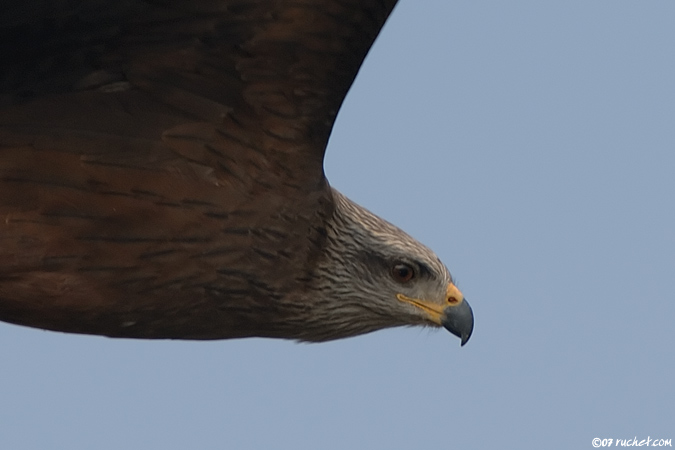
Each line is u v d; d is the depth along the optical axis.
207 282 13.25
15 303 13.04
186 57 12.73
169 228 13.04
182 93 12.95
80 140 12.91
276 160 13.23
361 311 14.63
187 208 13.07
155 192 13.02
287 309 13.89
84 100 12.93
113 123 12.98
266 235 13.38
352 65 12.80
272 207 13.34
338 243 14.27
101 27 12.46
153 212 13.00
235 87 12.91
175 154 13.06
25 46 12.48
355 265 14.49
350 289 14.45
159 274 13.07
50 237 12.80
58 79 12.78
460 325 15.12
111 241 12.91
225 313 13.55
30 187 12.82
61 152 12.88
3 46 12.45
